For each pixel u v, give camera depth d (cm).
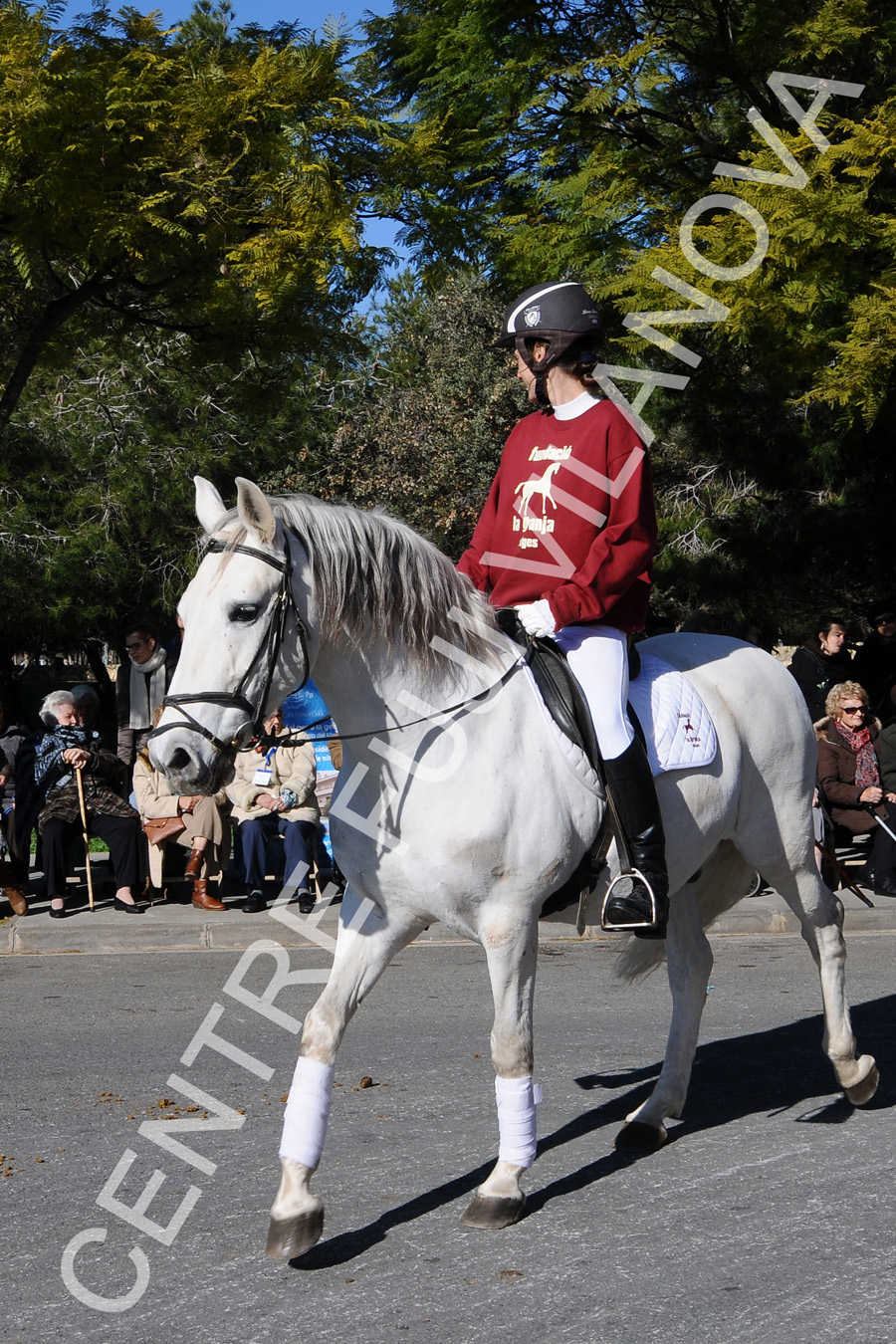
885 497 1362
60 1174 448
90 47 1007
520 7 1177
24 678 2589
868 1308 332
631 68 1111
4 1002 725
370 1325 331
